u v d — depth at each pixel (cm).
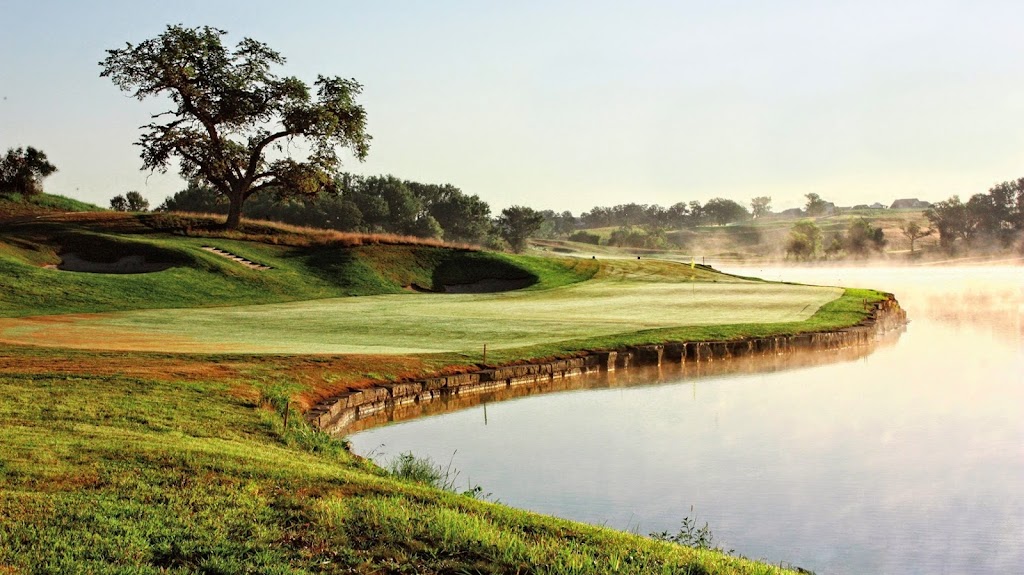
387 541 1022
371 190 16075
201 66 6931
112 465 1248
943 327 5578
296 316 4534
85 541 944
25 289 4609
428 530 1062
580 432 2434
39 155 7912
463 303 5531
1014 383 3344
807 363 3872
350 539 1025
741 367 3725
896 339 4853
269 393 2195
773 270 14738
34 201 8031
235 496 1150
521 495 1797
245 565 922
